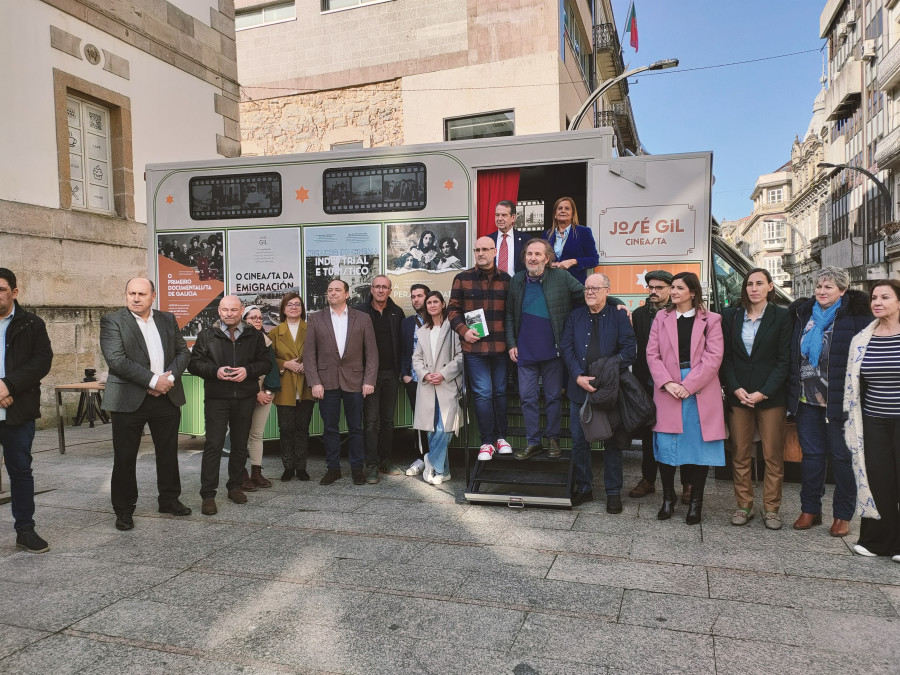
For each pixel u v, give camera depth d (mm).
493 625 3012
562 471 5090
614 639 2867
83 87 9414
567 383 5121
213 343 4977
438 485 5645
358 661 2709
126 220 10188
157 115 10828
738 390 4379
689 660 2682
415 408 5664
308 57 16578
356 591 3414
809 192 56250
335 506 5020
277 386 5703
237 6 17125
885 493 3789
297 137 16766
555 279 5039
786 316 4383
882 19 31891
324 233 6508
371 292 6020
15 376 3953
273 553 4008
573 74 17391
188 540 4281
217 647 2842
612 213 5711
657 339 4621
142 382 4484
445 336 5543
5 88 8320
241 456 5195
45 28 8844
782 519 4609
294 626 3027
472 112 15344
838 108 39656
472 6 15258
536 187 7316
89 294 9531
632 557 3871
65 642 2906
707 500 5152
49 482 5941
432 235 6223
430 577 3590
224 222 6770
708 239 5535
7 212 8305
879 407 3789
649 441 5234
